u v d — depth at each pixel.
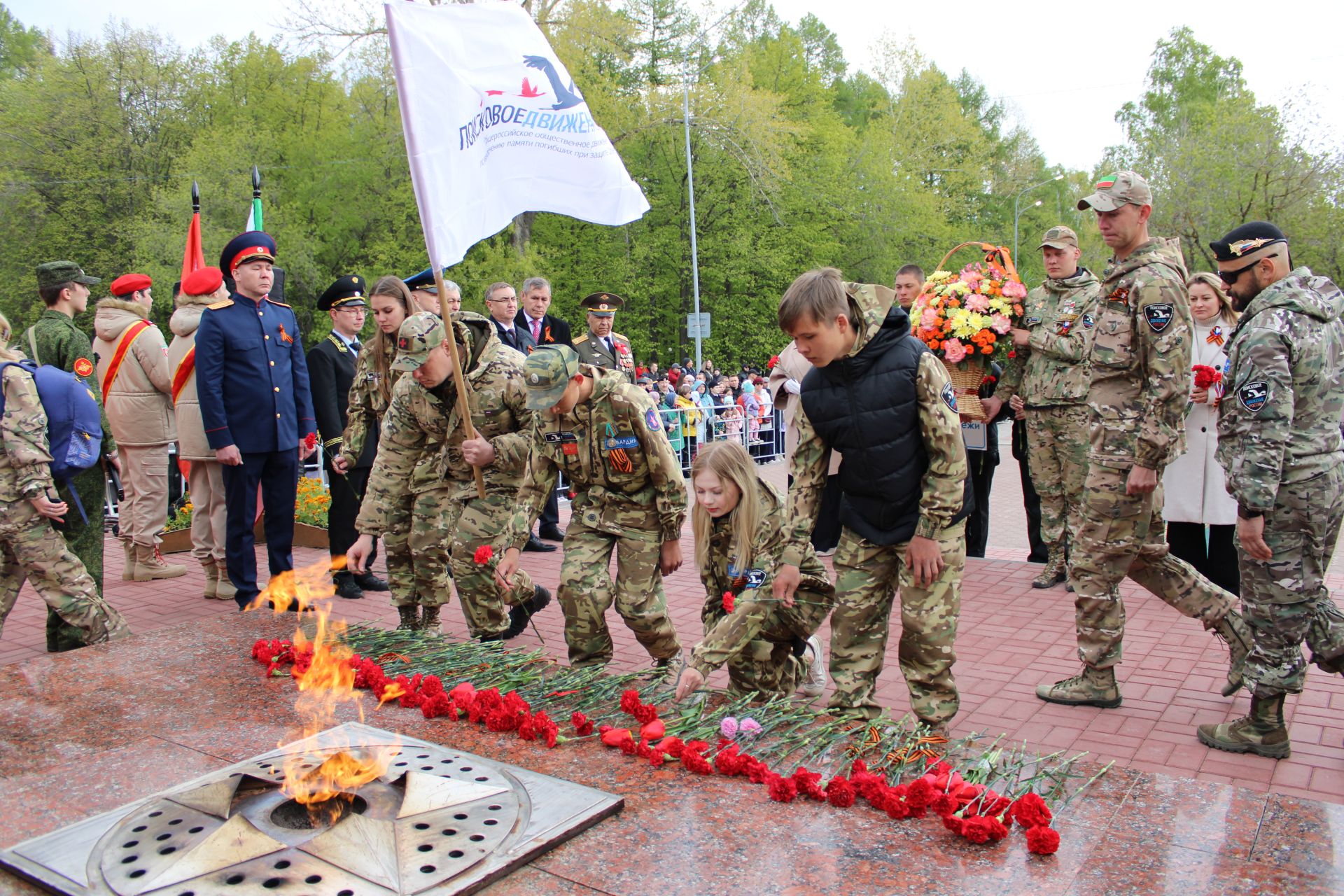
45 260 33.56
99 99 33.44
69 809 2.57
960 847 2.23
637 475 4.17
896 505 3.44
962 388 6.79
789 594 3.69
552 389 3.81
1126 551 4.20
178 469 9.86
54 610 5.01
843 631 3.60
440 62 4.12
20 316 33.94
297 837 2.21
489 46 4.36
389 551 5.36
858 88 61.25
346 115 33.84
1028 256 57.53
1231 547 5.68
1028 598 6.40
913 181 43.06
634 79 34.69
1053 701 4.43
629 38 33.31
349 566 5.09
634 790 2.61
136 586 7.46
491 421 4.73
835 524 6.54
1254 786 3.50
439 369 4.65
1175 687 4.61
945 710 3.49
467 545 4.76
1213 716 4.21
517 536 4.18
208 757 2.91
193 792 2.51
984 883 2.05
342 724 3.17
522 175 4.46
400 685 3.47
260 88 36.09
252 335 6.13
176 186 32.34
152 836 2.30
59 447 5.25
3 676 3.70
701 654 3.39
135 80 34.03
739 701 3.30
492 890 2.07
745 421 17.16
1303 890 1.99
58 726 3.19
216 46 36.09
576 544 4.33
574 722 3.07
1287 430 3.49
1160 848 2.19
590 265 34.12
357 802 2.46
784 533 3.75
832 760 2.85
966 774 2.65
